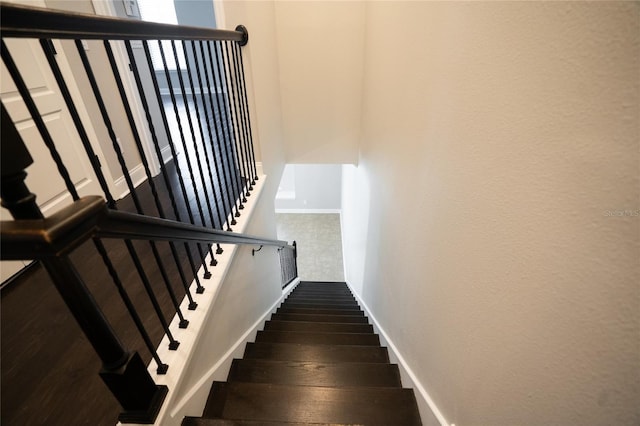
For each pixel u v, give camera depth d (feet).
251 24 7.12
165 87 21.98
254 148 8.29
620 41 1.36
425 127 4.12
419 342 4.51
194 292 4.68
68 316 4.56
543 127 1.87
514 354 2.28
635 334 1.40
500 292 2.42
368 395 4.61
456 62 3.09
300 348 6.52
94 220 1.96
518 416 2.29
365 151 10.48
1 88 5.23
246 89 7.41
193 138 4.67
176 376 3.48
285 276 15.20
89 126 7.21
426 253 4.15
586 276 1.62
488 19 2.45
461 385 3.19
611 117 1.42
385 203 7.04
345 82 10.92
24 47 5.62
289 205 24.12
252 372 5.42
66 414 3.33
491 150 2.47
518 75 2.09
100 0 7.34
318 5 9.74
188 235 3.63
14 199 1.76
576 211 1.65
